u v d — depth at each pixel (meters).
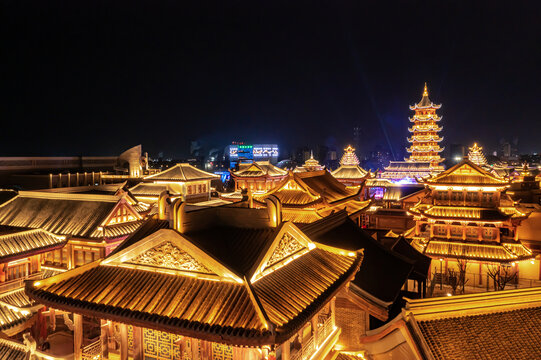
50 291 15.91
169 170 68.06
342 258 20.41
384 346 18.92
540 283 50.38
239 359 15.12
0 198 52.12
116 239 35.88
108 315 14.34
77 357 18.09
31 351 21.56
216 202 70.31
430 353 16.66
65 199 41.28
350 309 26.19
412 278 35.03
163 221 18.22
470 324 18.03
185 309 13.88
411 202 79.50
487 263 49.69
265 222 17.45
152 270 16.19
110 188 56.69
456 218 51.28
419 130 116.06
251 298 13.45
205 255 14.90
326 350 19.77
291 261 17.77
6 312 30.11
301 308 14.60
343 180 87.06
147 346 16.78
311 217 40.38
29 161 92.19
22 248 32.69
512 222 51.88
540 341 17.66
